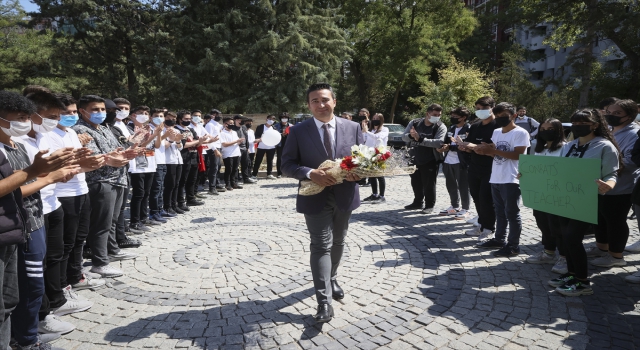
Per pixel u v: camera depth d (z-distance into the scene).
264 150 12.38
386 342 3.15
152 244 5.92
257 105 21.42
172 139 6.97
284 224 6.97
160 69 21.00
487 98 5.64
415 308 3.71
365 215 7.46
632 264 4.67
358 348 3.07
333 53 24.45
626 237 4.54
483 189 5.69
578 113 3.88
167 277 4.62
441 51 28.02
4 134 2.64
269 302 3.90
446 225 6.67
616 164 3.73
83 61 22.22
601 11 19.28
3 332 2.52
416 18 28.52
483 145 5.03
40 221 2.99
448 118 22.81
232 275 4.64
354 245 5.66
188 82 21.88
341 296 3.92
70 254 4.22
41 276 2.98
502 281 4.29
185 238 6.21
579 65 20.31
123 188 5.29
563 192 3.92
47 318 3.38
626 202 4.41
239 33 21.69
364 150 3.24
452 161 7.12
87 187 4.11
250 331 3.36
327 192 3.50
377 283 4.31
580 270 3.89
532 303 3.76
